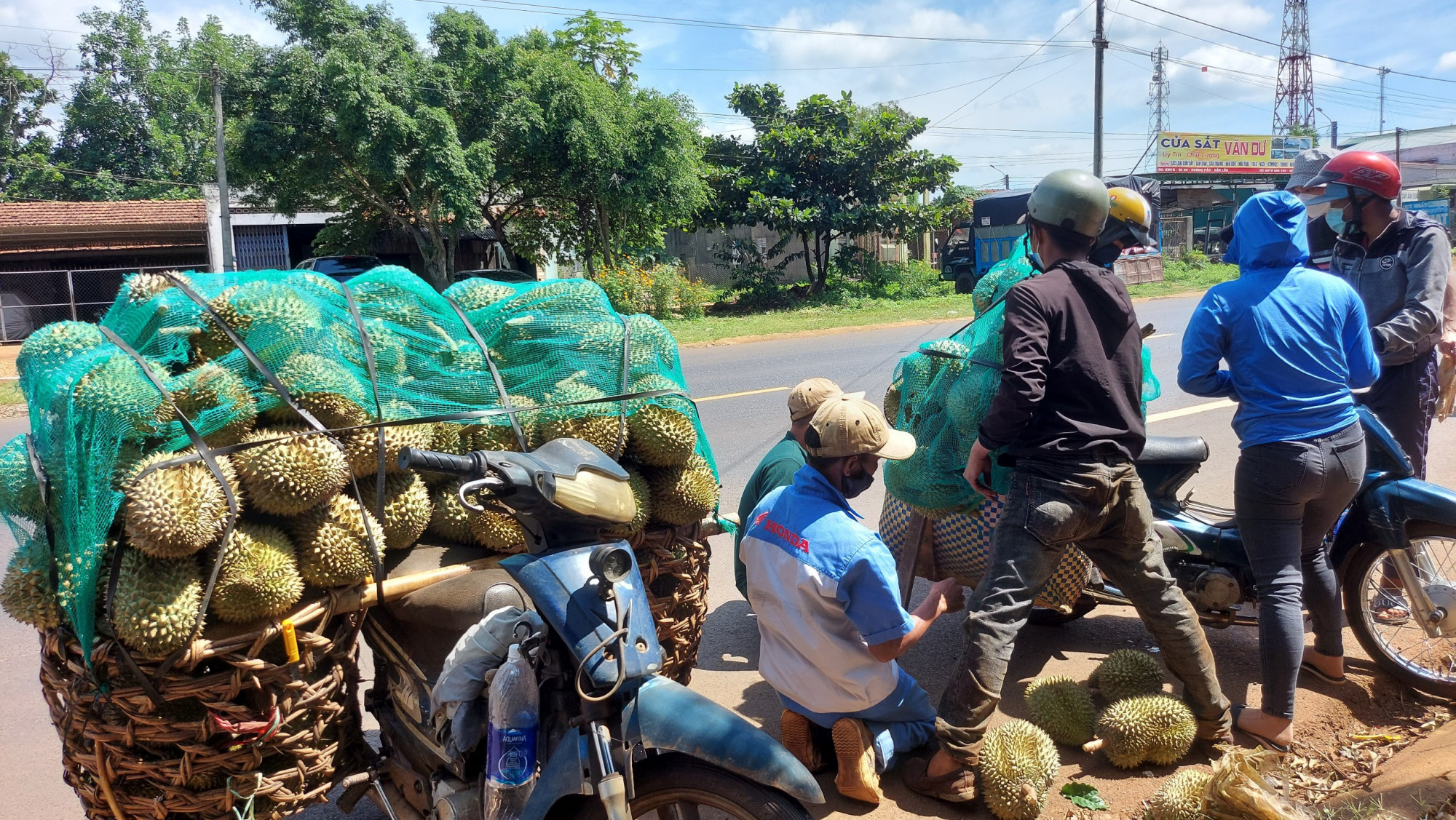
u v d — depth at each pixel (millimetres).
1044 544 2941
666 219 23859
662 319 22000
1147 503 3043
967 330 3734
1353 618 3762
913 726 3170
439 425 2938
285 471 2432
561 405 2973
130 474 2312
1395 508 3510
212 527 2330
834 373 12672
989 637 2932
